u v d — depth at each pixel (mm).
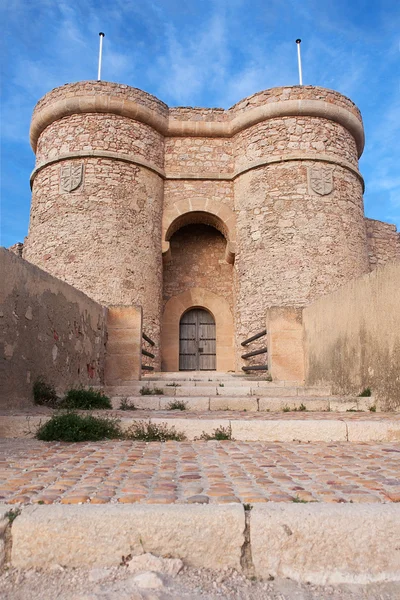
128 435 4535
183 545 2080
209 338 14555
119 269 11922
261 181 12719
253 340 11500
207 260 14672
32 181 13719
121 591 1852
